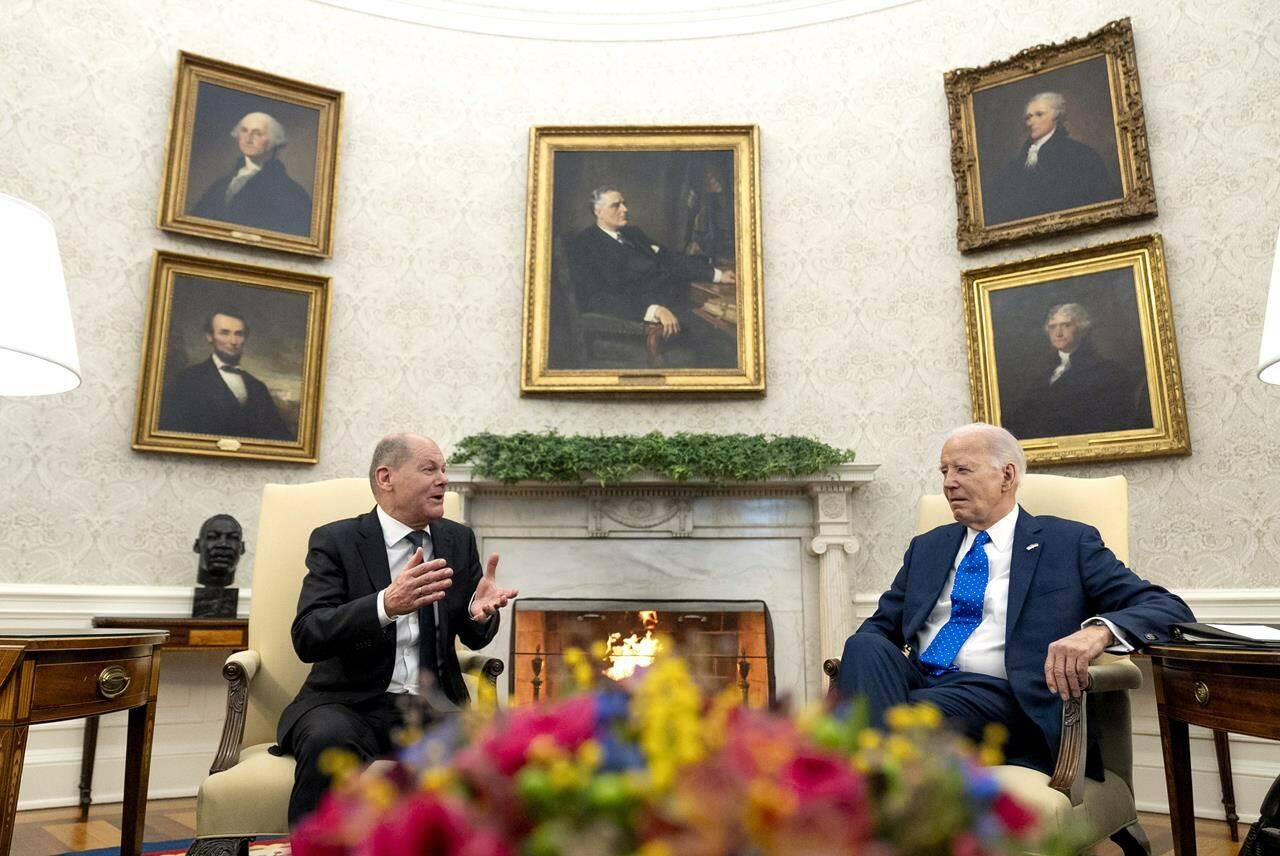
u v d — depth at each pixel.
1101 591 2.55
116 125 4.92
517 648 4.99
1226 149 4.54
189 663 4.64
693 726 0.86
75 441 4.57
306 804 2.18
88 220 4.77
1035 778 2.14
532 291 5.46
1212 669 2.06
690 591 5.05
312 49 5.52
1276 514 4.18
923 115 5.44
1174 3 4.80
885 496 5.12
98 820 3.96
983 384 4.98
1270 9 4.52
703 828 0.73
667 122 5.75
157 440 4.70
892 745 0.90
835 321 5.38
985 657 2.61
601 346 5.44
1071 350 4.77
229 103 5.19
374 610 2.43
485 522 5.13
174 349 4.83
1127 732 2.50
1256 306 4.35
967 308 5.08
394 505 2.84
